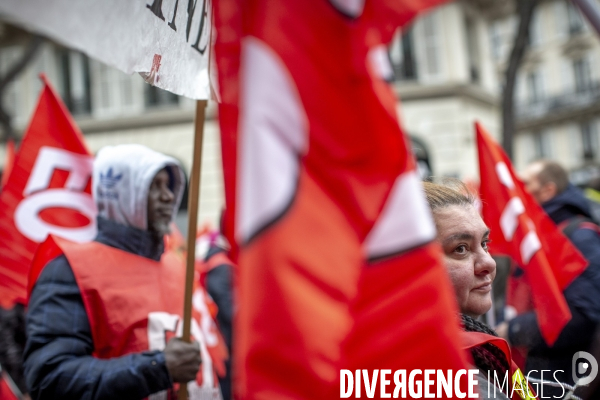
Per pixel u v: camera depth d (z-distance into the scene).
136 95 15.52
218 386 2.22
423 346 0.81
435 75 14.45
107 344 1.85
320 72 0.80
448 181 1.71
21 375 3.22
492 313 2.70
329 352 0.72
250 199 0.73
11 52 15.70
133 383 1.71
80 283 1.84
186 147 14.98
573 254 2.66
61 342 1.76
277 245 0.72
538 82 33.00
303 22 0.80
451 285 1.46
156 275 2.05
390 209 0.81
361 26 0.82
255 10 0.81
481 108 15.32
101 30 1.07
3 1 0.90
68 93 15.90
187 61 1.36
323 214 0.76
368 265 0.81
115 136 15.43
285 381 0.70
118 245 2.02
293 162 0.76
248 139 0.76
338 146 0.79
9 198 2.57
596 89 30.69
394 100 0.84
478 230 1.49
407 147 0.83
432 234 0.83
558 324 2.40
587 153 31.67
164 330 1.95
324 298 0.74
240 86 0.79
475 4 15.88
